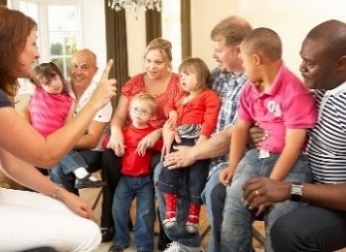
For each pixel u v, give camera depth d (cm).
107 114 260
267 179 143
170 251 226
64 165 247
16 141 131
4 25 137
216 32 203
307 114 151
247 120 181
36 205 156
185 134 219
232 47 200
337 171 146
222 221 177
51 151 137
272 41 157
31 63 147
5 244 129
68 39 496
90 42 496
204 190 202
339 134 143
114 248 241
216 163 210
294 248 135
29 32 143
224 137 200
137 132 238
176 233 216
